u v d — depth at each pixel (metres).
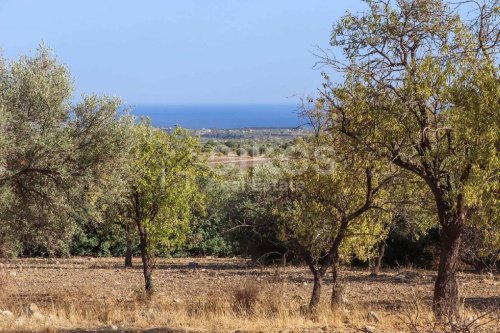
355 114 11.01
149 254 16.58
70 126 13.25
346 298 15.67
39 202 13.47
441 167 11.14
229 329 10.27
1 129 12.21
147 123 16.25
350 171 12.29
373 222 13.78
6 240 13.93
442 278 11.39
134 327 10.47
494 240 10.70
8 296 14.67
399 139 11.02
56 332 9.80
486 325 9.23
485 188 9.70
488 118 9.79
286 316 11.20
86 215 14.49
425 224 16.73
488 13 10.50
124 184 14.58
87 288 18.42
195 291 17.83
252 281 13.38
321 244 13.42
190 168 16.72
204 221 31.91
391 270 24.94
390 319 11.20
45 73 13.55
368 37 10.74
